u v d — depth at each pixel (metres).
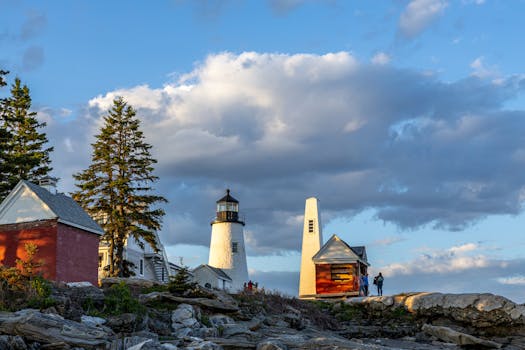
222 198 77.44
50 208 38.06
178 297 32.81
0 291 26.53
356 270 53.56
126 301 29.00
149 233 52.75
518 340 36.62
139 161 53.88
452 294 39.72
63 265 37.75
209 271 68.69
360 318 41.38
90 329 24.28
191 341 26.34
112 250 51.16
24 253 37.81
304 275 63.72
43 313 24.91
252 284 50.00
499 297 38.19
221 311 32.69
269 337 29.83
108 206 52.53
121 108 55.72
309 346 27.78
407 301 40.69
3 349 21.98
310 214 65.56
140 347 22.89
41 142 58.47
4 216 38.81
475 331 38.06
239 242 76.31
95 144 54.53
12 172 50.81
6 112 49.41
